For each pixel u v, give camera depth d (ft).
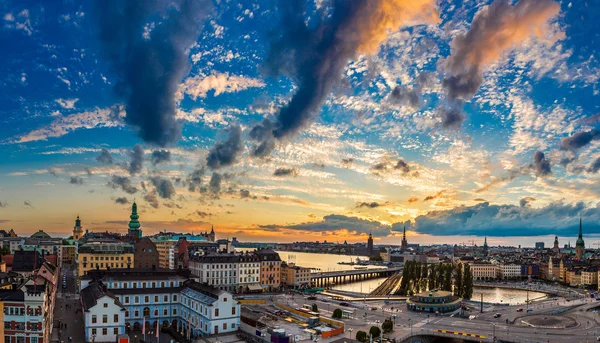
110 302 532.32
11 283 549.54
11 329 458.50
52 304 595.47
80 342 516.32
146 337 578.25
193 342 534.78
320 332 591.78
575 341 568.00
